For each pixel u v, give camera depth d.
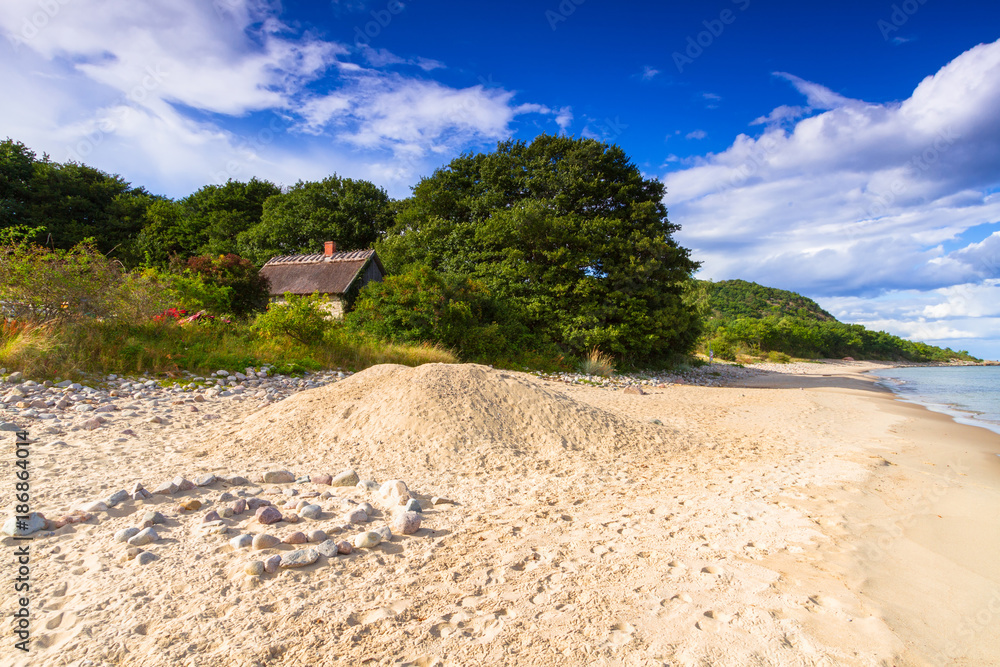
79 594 2.33
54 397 6.99
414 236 24.19
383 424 6.02
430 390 6.62
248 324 15.52
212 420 6.78
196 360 10.24
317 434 5.94
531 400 6.97
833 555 3.02
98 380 8.42
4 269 9.39
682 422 8.76
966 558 3.02
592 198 23.06
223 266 19.23
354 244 31.45
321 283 20.70
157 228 29.81
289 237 28.98
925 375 34.72
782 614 2.28
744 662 1.91
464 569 2.72
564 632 2.11
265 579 2.52
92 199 31.31
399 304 16.28
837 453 6.45
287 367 10.99
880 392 18.38
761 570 2.77
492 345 17.42
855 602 2.42
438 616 2.23
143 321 11.15
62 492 3.71
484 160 26.12
